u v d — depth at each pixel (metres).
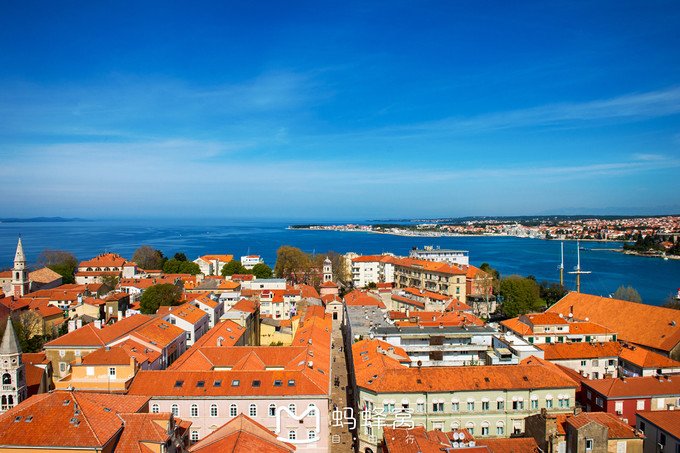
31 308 170.50
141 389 87.75
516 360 105.69
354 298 184.75
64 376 99.12
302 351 104.69
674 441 71.31
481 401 90.94
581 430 67.50
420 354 114.25
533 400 91.44
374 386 91.19
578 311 165.88
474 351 114.38
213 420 86.69
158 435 65.69
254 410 87.19
